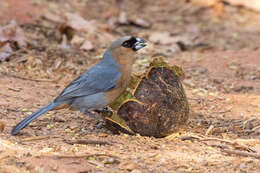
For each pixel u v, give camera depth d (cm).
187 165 833
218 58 1852
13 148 878
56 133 1035
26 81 1405
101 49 1825
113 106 1042
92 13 2400
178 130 1032
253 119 1209
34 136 990
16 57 1577
